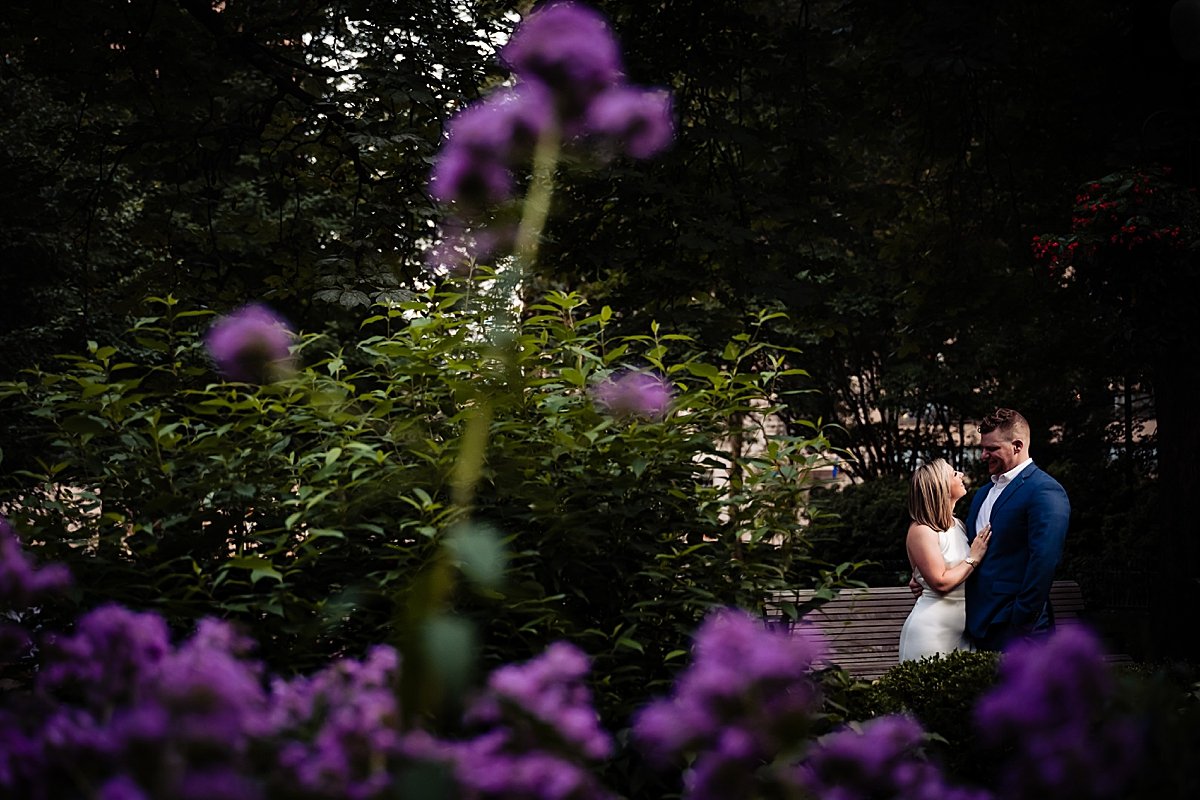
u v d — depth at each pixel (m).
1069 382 16.30
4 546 2.23
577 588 3.47
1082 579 12.38
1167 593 9.06
